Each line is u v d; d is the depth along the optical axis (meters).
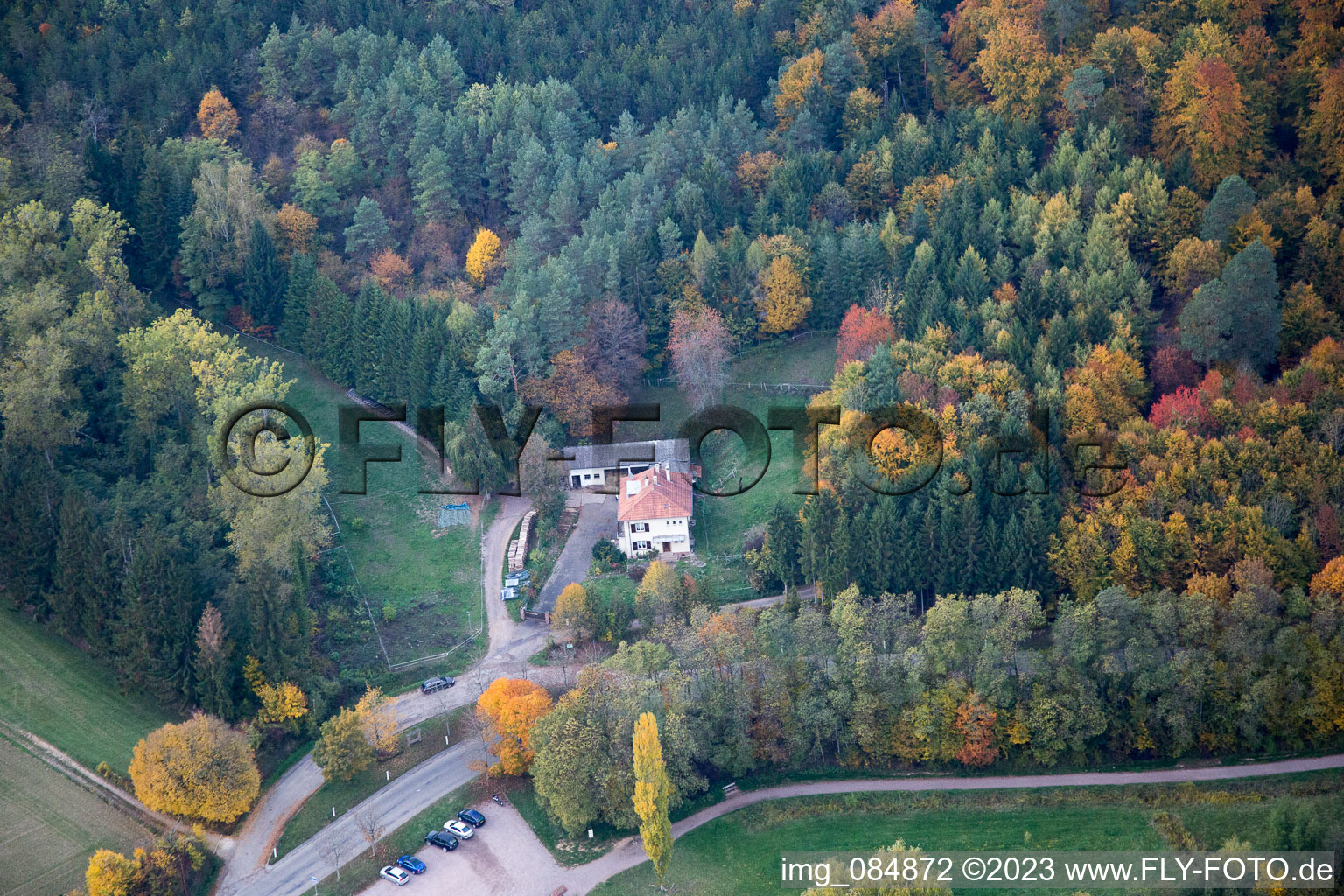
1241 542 162.88
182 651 160.50
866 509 175.25
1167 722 151.00
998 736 153.00
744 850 145.38
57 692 161.75
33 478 172.75
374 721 156.50
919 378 189.00
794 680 156.12
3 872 139.75
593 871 143.25
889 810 149.38
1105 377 188.00
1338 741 151.50
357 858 145.88
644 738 137.62
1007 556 167.88
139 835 145.38
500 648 175.12
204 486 181.62
